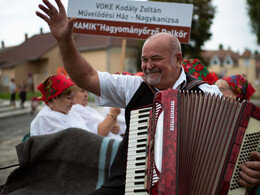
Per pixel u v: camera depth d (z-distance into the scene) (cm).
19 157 305
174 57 227
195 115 197
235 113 198
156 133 191
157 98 201
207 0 1794
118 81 235
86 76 226
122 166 229
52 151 303
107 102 241
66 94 328
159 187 179
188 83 240
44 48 2767
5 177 464
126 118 234
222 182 192
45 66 2920
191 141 194
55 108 335
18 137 850
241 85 330
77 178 296
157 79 224
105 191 222
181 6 354
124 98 238
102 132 348
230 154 194
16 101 2017
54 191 295
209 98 202
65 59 219
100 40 2530
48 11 212
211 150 194
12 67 3095
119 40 2517
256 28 2461
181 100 200
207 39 1839
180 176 191
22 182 308
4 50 3366
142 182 198
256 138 199
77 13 354
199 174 193
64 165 299
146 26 360
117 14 357
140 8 357
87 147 296
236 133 195
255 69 5284
